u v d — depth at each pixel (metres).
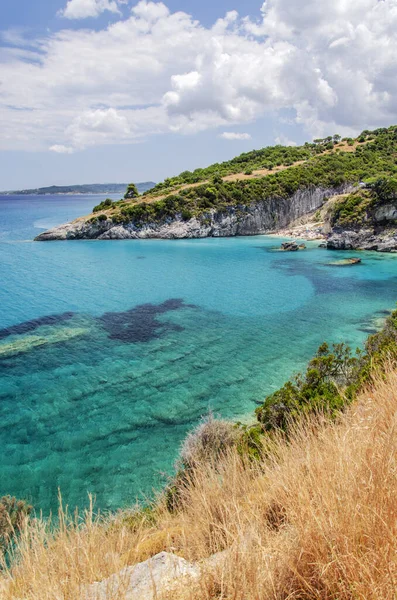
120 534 3.99
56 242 100.38
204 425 13.41
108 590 2.77
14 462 17.53
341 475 2.97
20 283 57.22
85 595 2.79
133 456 17.80
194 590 2.62
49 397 23.48
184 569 3.18
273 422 11.63
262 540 2.91
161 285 56.06
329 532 2.51
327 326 37.06
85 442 19.00
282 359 29.23
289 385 16.09
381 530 2.41
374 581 2.10
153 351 31.12
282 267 67.62
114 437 19.36
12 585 3.23
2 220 167.00
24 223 153.12
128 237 105.31
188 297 49.28
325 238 95.81
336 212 88.12
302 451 4.29
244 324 38.22
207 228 107.56
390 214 79.31
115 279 60.12
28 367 27.92
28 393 23.98
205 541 3.48
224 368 27.62
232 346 32.12
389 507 2.53
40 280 59.28
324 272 62.62
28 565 3.34
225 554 2.80
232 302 46.62
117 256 80.62
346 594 2.19
